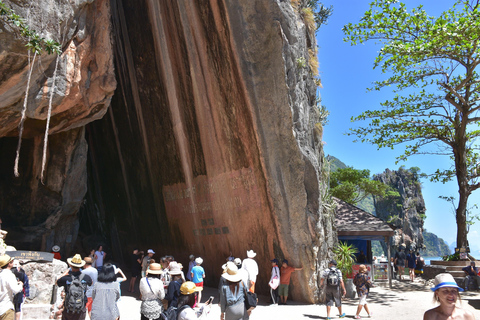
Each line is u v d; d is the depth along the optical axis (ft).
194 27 48.06
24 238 52.19
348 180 132.57
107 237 80.38
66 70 35.96
